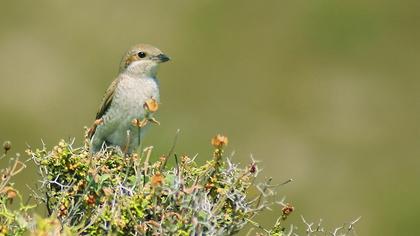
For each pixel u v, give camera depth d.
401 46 20.52
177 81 19.44
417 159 18.22
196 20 20.50
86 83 18.78
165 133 17.22
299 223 14.65
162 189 6.60
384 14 20.78
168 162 7.47
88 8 20.34
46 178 6.95
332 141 18.45
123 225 6.54
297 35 20.58
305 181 17.17
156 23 20.31
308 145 18.14
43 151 7.03
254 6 20.92
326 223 16.09
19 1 20.19
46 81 18.66
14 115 17.84
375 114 19.17
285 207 6.95
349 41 20.53
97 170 6.91
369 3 20.84
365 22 20.67
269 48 20.33
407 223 16.38
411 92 19.72
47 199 6.89
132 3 20.58
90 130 7.55
